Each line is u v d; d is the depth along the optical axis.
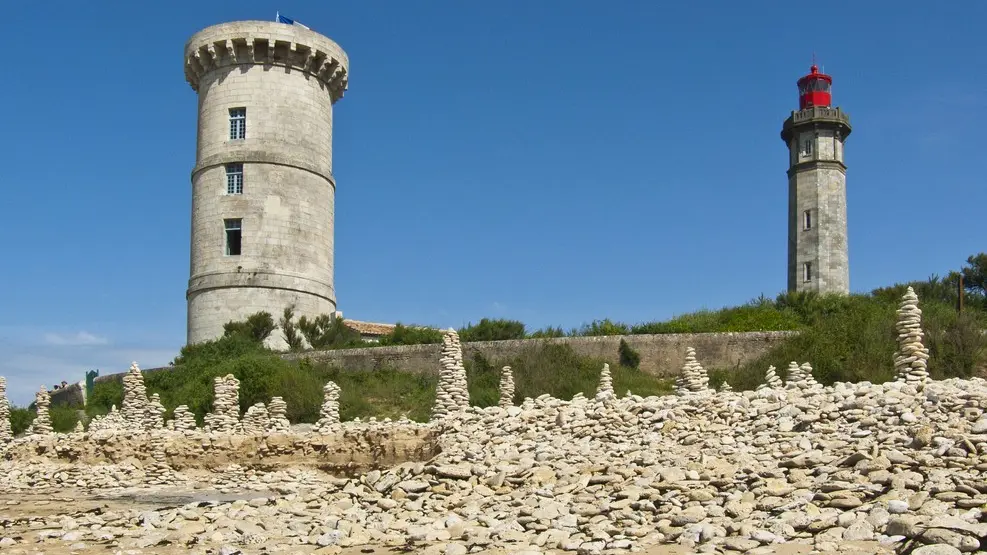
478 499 17.58
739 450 17.77
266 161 59.81
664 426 19.66
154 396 38.97
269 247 59.12
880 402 18.11
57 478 30.83
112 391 52.00
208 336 58.22
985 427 16.06
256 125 60.47
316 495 20.12
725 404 20.03
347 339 57.91
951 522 12.32
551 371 44.97
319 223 61.78
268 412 35.78
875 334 41.41
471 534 15.22
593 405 21.94
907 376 19.98
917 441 16.05
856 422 17.75
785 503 14.67
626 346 46.91
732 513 14.59
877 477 14.83
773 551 12.61
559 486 17.61
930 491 13.93
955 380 19.16
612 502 16.19
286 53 61.56
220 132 60.88
